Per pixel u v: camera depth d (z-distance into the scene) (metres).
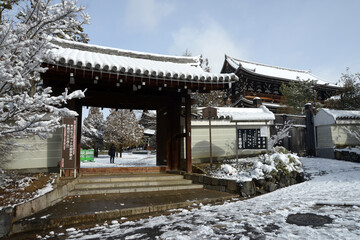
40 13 4.47
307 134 14.27
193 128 11.09
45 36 4.57
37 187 5.51
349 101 19.22
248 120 9.57
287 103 22.12
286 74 37.78
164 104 10.32
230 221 4.30
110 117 29.91
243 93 30.34
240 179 7.30
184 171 9.28
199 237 3.53
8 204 4.38
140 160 22.08
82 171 8.90
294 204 5.34
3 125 4.13
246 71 29.53
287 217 4.41
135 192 7.15
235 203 6.11
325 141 13.51
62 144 7.00
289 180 8.22
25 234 3.88
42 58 4.79
